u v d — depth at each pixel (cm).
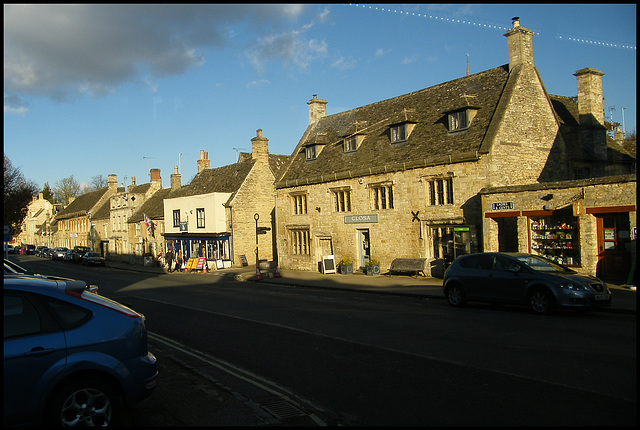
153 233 5044
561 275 1249
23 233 11206
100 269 4441
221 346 1004
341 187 2838
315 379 748
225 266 3938
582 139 2553
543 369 746
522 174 2245
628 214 1650
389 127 2745
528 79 2355
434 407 603
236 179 4209
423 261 2353
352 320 1247
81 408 518
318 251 3030
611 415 555
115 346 546
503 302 1330
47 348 506
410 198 2434
